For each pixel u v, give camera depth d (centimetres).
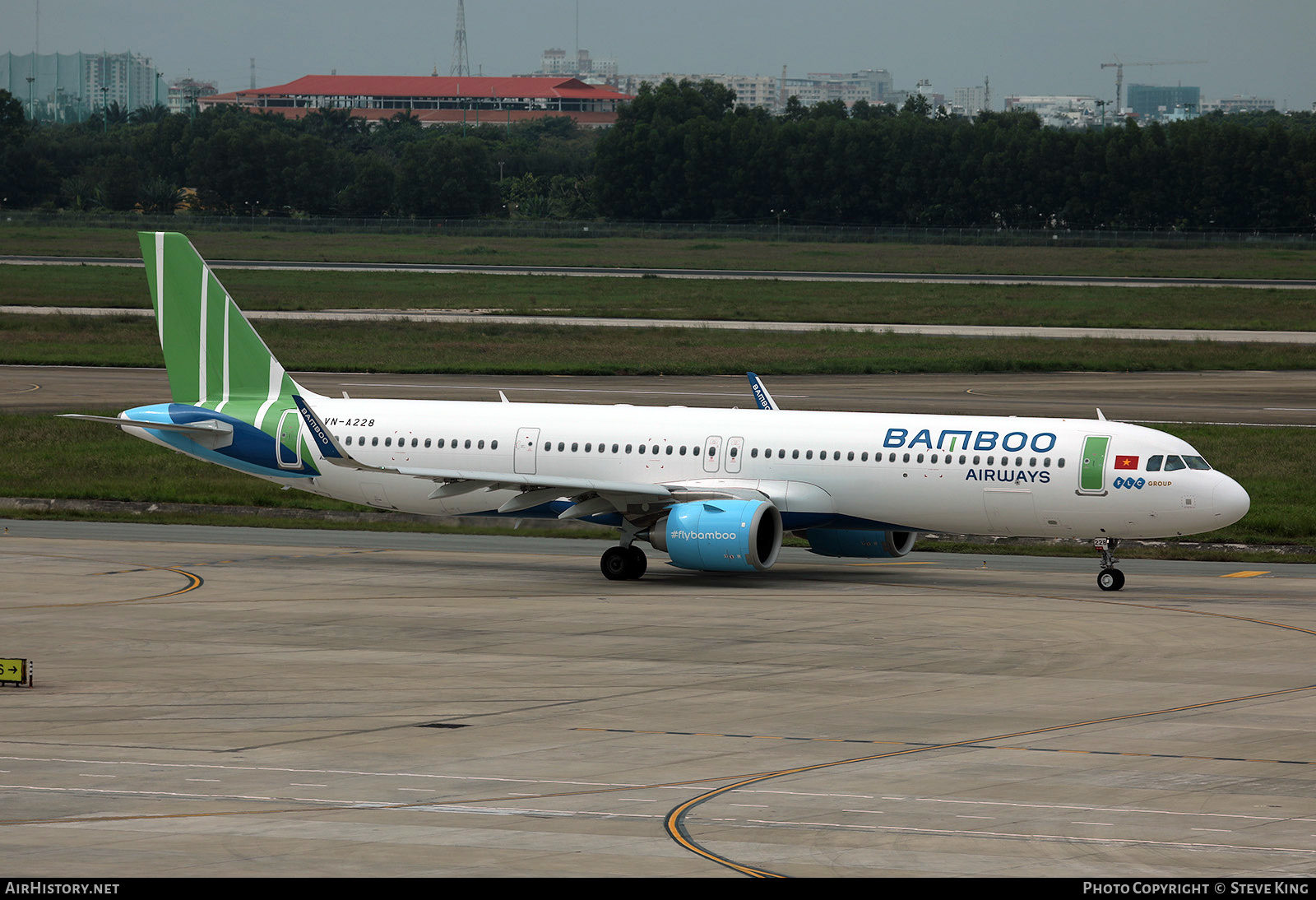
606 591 14012
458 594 13738
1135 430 14225
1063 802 7081
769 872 5931
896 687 9856
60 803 6988
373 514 19475
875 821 6731
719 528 14112
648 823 6681
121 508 19575
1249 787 7356
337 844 6322
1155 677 10194
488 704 9306
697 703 9350
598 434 15538
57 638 11469
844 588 14325
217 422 16175
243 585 14062
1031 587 14450
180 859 6081
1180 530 13875
